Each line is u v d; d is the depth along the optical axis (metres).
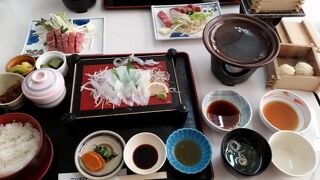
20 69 0.50
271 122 0.48
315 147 0.46
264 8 0.58
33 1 0.67
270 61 0.44
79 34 0.58
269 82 0.52
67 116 0.45
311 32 0.59
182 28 0.61
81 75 0.51
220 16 0.50
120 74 0.50
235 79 0.51
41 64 0.52
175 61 0.55
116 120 0.47
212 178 0.41
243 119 0.48
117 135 0.43
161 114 0.48
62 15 0.60
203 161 0.42
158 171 0.42
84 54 0.56
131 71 0.50
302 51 0.55
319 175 0.43
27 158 0.40
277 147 0.45
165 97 0.49
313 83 0.51
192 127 0.47
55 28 0.59
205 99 0.49
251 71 0.49
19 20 0.63
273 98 0.51
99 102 0.48
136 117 0.47
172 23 0.62
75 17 0.63
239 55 0.46
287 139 0.45
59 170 0.42
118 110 0.47
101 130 0.45
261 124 0.49
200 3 0.66
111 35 0.60
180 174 0.42
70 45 0.56
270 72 0.53
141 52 0.58
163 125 0.47
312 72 0.51
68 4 0.62
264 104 0.50
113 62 0.54
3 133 0.42
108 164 0.42
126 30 0.62
